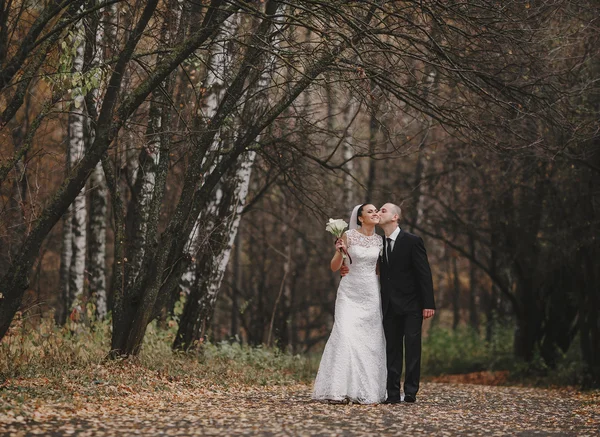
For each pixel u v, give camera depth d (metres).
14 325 10.40
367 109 11.67
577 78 13.38
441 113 11.47
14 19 9.24
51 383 8.18
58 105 11.99
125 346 10.30
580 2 12.41
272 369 13.45
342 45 10.10
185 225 10.72
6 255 11.52
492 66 11.91
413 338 8.73
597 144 14.00
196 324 13.89
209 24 9.86
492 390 12.41
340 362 8.36
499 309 28.14
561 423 7.37
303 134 13.30
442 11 10.38
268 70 10.84
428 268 8.74
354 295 8.63
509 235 19.58
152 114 11.58
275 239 31.66
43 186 13.65
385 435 6.24
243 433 6.14
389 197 23.11
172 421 6.63
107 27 11.51
